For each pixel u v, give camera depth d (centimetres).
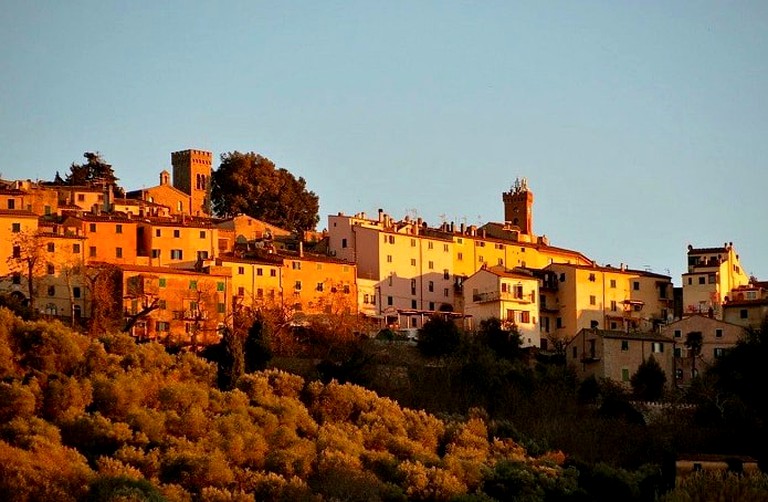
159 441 14700
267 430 15625
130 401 15412
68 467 13300
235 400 16212
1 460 13050
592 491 15738
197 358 17350
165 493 13350
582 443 17662
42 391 15100
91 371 16100
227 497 13550
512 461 15988
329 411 16988
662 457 17362
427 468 15288
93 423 14525
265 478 14150
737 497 15425
